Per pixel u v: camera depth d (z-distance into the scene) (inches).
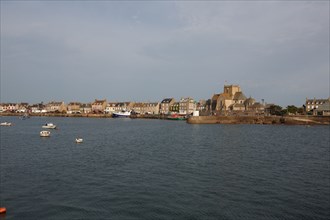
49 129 3784.5
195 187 1000.9
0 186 994.7
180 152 1782.7
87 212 781.3
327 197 908.0
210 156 1631.4
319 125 5211.6
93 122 5900.6
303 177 1152.8
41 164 1374.3
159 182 1059.9
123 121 6530.5
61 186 1002.1
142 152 1779.0
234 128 4254.4
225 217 754.8
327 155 1704.0
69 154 1689.2
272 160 1519.4
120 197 893.8
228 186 1016.2
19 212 779.4
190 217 754.8
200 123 5585.6
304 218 749.3
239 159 1540.4
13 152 1747.0
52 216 756.6
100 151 1820.9
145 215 765.3
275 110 6486.2
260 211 792.3
